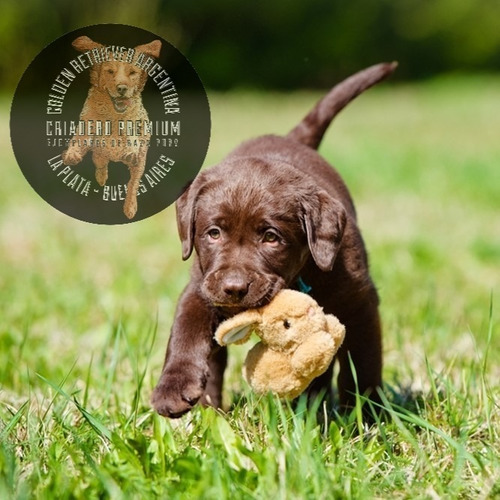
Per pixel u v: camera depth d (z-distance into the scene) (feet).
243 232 15.33
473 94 125.29
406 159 61.62
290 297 14.14
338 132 82.94
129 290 28.04
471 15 150.71
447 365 19.03
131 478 12.23
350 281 16.24
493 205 45.85
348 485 12.24
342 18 143.74
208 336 15.12
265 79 141.49
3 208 45.32
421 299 26.71
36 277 29.40
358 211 43.68
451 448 14.02
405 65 150.61
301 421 13.73
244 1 138.10
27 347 21.16
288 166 16.26
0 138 75.61
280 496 11.44
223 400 18.37
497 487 12.66
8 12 108.58
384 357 20.74
